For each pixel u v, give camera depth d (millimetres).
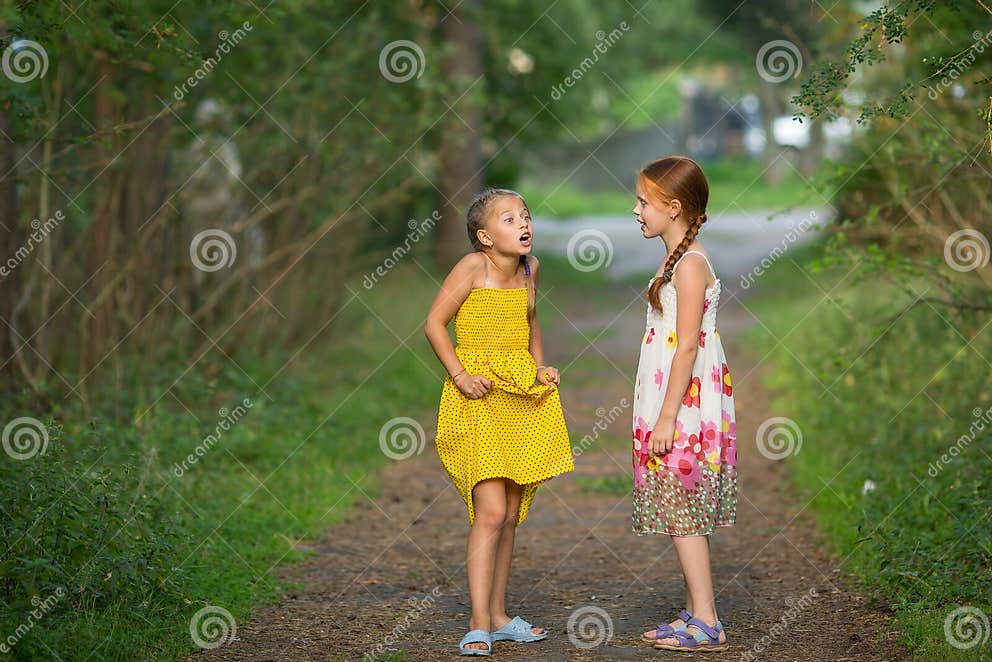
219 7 11531
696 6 51969
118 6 9492
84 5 9234
